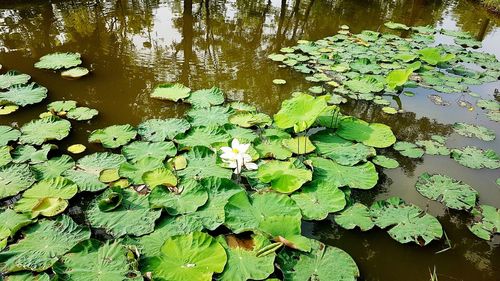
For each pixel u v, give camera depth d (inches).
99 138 147.9
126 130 153.6
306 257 104.4
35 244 101.8
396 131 176.6
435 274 107.4
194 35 283.4
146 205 117.0
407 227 117.7
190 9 319.3
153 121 160.7
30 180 123.4
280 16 349.4
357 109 194.1
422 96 215.2
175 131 154.3
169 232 108.2
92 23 282.2
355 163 144.6
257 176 133.3
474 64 268.7
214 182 126.1
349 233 118.5
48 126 153.6
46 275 93.3
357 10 394.6
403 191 137.9
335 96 201.0
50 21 276.5
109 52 238.4
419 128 181.0
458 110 201.9
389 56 262.7
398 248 114.7
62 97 182.4
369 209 125.0
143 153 140.3
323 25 335.9
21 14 283.7
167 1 350.3
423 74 242.2
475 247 116.9
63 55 221.1
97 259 97.3
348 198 129.0
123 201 117.8
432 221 119.9
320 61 245.6
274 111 185.0
